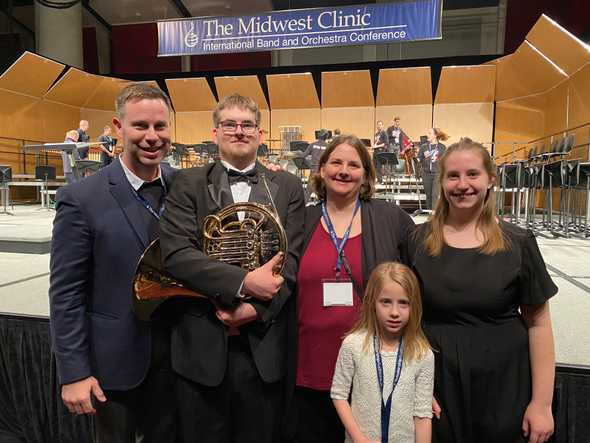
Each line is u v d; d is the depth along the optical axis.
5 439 2.37
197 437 1.46
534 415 1.34
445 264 1.42
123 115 1.39
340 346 1.55
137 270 1.35
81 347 1.38
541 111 9.54
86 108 12.00
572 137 5.83
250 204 1.39
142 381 1.46
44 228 4.90
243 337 1.49
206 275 1.32
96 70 12.80
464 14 11.13
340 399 1.45
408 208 8.63
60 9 11.12
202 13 12.82
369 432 1.39
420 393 1.38
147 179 1.48
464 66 9.84
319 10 7.32
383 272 1.41
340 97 10.88
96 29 12.57
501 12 10.89
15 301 2.49
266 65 12.18
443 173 1.43
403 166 8.59
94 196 1.41
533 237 1.41
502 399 1.38
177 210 1.43
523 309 1.45
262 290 1.32
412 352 1.39
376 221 1.62
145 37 12.53
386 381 1.39
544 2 9.98
